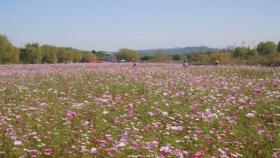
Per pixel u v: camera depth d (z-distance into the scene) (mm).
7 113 10547
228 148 7988
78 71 27281
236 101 12836
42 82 19234
